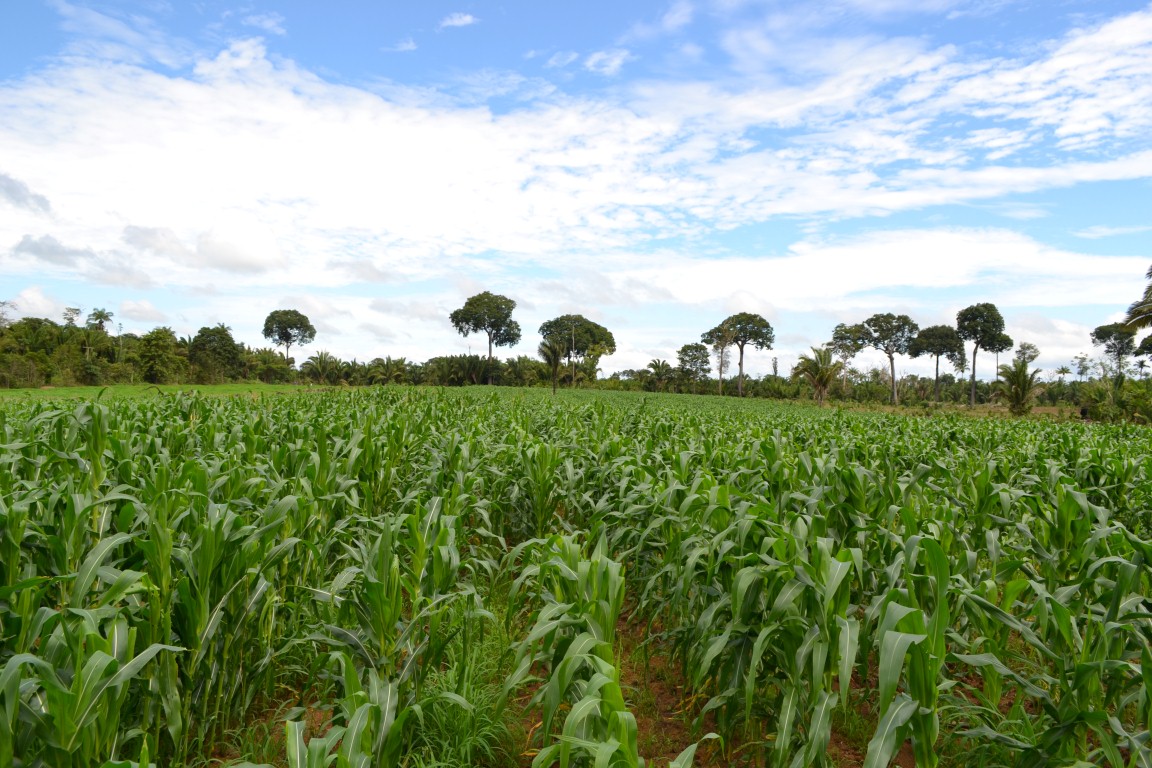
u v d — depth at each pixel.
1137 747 2.92
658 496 5.54
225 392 38.94
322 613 4.88
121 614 3.22
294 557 4.88
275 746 3.88
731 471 7.10
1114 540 4.33
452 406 16.95
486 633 5.20
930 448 10.77
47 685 2.45
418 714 3.19
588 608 3.47
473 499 6.61
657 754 4.09
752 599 3.86
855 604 5.18
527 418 13.06
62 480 5.55
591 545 6.50
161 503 3.93
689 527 5.07
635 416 16.44
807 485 6.09
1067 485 6.17
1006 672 3.32
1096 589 4.67
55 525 4.08
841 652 3.06
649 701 4.56
